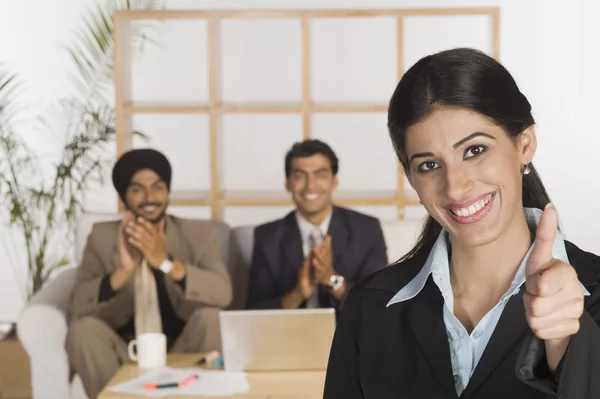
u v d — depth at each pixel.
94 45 6.79
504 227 1.41
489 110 1.36
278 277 4.34
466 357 1.50
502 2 6.94
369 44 7.01
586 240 7.01
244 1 6.96
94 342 4.04
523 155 1.44
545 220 1.23
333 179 4.36
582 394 1.24
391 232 4.55
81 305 4.15
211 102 5.17
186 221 4.44
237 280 4.63
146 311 4.08
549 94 6.97
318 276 4.08
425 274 1.55
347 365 1.61
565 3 6.91
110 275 4.14
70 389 4.18
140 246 4.09
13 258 6.73
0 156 6.71
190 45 6.99
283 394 2.98
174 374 3.22
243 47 7.04
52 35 6.82
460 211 1.39
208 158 7.07
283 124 7.10
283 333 3.19
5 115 6.75
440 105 1.36
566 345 1.26
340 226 4.37
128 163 4.23
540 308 1.20
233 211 7.07
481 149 1.38
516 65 6.98
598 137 6.95
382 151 7.09
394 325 1.56
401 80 1.43
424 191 1.42
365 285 1.62
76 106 6.70
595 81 6.93
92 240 4.35
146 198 4.22
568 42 6.93
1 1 6.80
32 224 5.93
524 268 1.46
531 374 1.27
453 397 1.46
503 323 1.45
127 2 6.07
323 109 5.16
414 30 7.00
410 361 1.52
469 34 6.98
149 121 7.07
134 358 3.42
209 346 4.10
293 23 7.00
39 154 6.79
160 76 7.03
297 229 4.37
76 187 6.71
